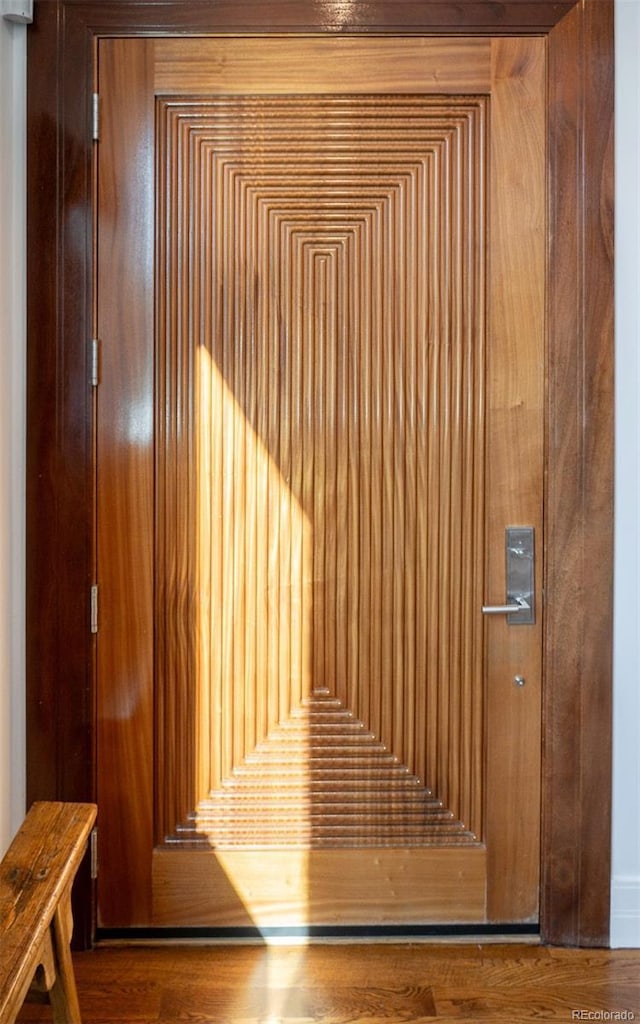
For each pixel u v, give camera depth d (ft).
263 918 7.97
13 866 4.43
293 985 7.29
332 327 7.82
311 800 7.97
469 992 7.21
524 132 7.66
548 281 7.70
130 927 7.95
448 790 7.97
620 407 7.75
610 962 7.69
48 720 7.77
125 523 7.79
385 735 7.96
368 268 7.79
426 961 7.68
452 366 7.82
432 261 7.77
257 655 7.92
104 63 7.63
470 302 7.79
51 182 7.59
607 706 7.79
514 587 7.85
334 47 7.63
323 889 7.97
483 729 7.93
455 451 7.85
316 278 7.80
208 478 7.85
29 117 7.57
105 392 7.74
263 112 7.68
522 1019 6.86
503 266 7.72
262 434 7.85
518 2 7.58
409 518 7.88
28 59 7.56
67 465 7.72
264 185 7.74
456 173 7.73
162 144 7.70
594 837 7.86
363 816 7.98
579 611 7.77
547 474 7.77
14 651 7.75
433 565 7.89
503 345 7.75
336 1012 6.93
